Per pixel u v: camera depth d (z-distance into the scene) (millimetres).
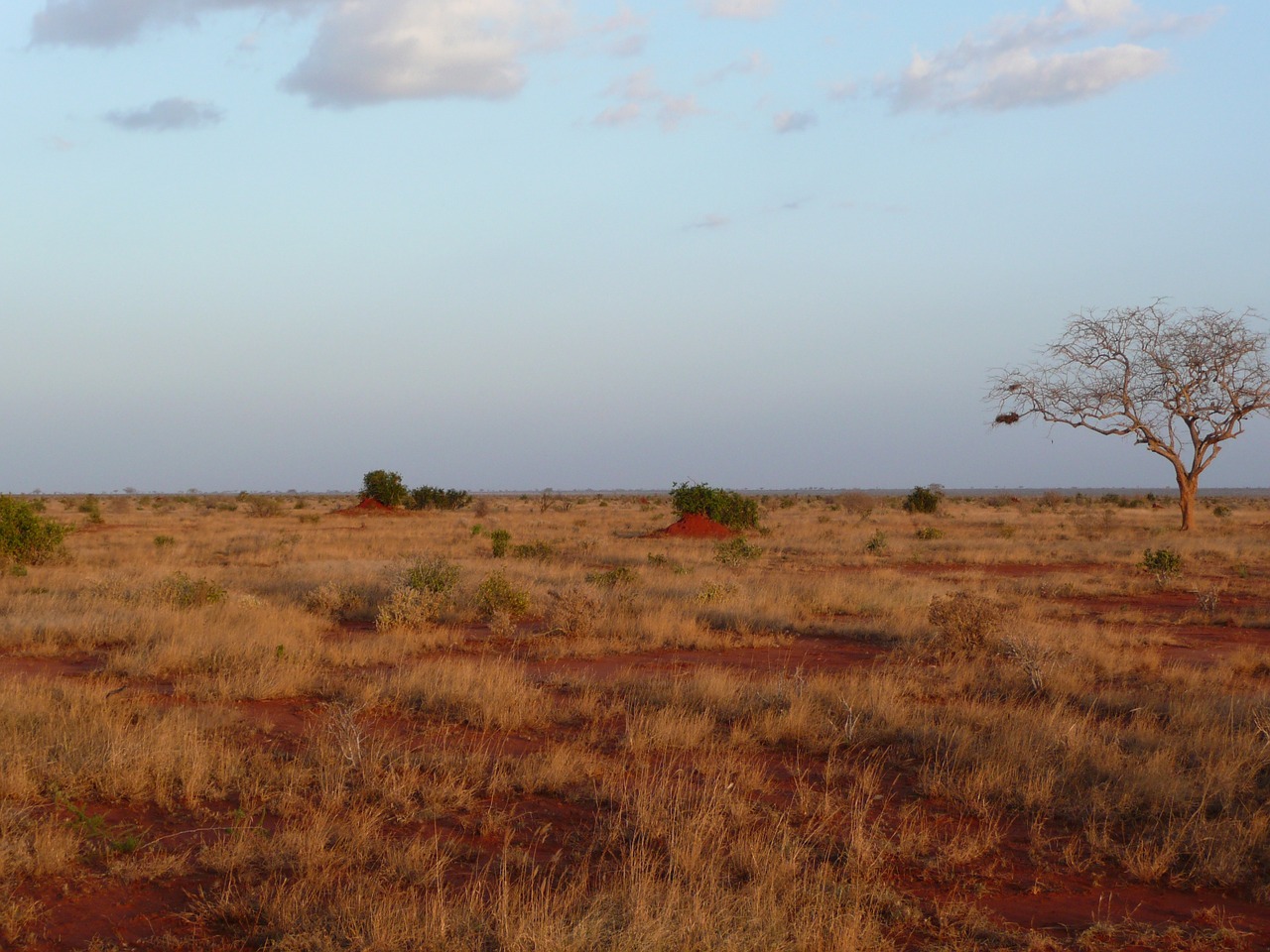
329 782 7523
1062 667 12914
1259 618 19219
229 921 5316
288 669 12070
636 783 7781
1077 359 43906
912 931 5395
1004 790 7727
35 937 5047
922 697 11625
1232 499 133625
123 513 68562
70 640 14945
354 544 36906
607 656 14609
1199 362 42500
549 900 5418
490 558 30531
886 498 103062
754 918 5117
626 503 109250
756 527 46156
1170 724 9969
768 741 9414
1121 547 36312
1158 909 5832
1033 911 5750
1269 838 6773
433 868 5965
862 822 6926
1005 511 77188
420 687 11234
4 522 25922
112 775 7477
